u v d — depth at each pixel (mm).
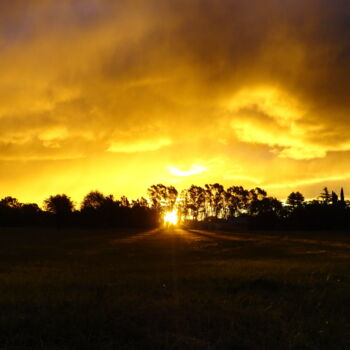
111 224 159875
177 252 39719
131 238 78688
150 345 7938
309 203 146000
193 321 9422
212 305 11148
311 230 134500
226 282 15352
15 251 43312
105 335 8367
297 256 33344
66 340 8141
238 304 11445
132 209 162375
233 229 152625
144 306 10508
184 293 12875
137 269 21719
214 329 8953
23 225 159750
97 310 9938
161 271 20188
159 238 77938
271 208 173250
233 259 30203
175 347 7898
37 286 14586
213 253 38062
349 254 35594
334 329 9281
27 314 9750
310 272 19000
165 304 10922
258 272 18812
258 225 146500
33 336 8234
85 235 96000
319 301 12070
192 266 23297
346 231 123500
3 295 12352
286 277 16734
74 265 25516
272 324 9477
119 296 12148
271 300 12164
